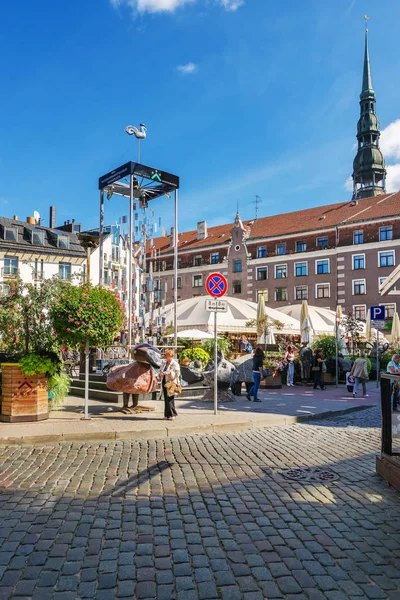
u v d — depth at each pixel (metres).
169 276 68.75
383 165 84.12
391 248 51.22
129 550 4.14
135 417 10.98
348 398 16.62
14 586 3.53
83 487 5.95
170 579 3.64
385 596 3.45
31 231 48.62
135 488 5.93
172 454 7.90
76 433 9.02
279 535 4.51
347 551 4.18
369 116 84.75
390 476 6.12
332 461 7.50
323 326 29.91
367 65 86.06
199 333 23.06
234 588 3.52
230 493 5.79
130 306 16.64
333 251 55.03
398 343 30.70
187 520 4.86
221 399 14.32
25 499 5.46
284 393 17.89
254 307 28.30
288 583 3.60
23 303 10.83
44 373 10.35
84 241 20.89
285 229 60.44
